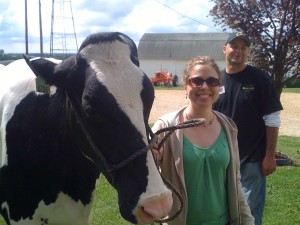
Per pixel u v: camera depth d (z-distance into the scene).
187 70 1.53
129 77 1.26
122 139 1.22
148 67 28.62
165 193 1.19
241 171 2.03
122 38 1.36
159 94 12.66
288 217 2.77
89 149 1.35
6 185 1.66
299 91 14.71
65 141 1.52
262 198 2.05
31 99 1.63
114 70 1.27
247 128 2.01
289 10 3.76
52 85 1.38
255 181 2.02
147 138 1.25
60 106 1.53
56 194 1.58
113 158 1.24
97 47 1.31
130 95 1.24
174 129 1.39
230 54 2.01
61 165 1.55
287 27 3.86
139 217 1.19
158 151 1.38
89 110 1.25
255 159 2.00
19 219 1.67
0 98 1.77
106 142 1.25
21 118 1.62
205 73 1.49
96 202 2.96
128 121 1.22
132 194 1.20
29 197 1.62
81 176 1.56
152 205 1.17
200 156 1.47
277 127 1.99
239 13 3.90
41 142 1.57
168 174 1.51
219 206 1.51
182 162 1.47
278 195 3.17
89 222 1.67
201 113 1.52
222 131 1.54
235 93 2.02
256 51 3.98
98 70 1.27
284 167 3.95
